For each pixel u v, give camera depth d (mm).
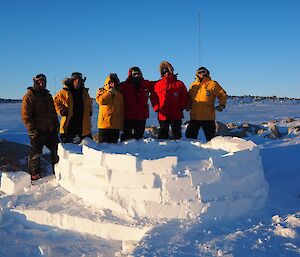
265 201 4777
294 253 3291
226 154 4867
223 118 23375
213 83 7484
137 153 5441
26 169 7684
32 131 6617
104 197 4492
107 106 7066
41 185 5633
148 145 5723
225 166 4469
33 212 4605
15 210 4738
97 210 4492
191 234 3736
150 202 4238
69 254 3861
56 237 4289
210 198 4215
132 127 7301
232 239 3576
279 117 23344
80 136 7234
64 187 5281
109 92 6949
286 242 3512
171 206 4164
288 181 5598
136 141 5727
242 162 4629
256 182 4723
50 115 6824
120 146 5617
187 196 4188
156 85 7516
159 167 4289
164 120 7449
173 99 7418
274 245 3449
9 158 7746
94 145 5695
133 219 4188
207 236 3699
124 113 7273
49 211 4543
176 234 3736
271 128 11203
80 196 4883
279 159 6824
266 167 6402
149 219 4176
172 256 3256
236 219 4227
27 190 5461
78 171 4973
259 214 4391
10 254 3926
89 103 7309
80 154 5074
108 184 4492
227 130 11594
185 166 4328
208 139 7551
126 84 7258
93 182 4688
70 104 7027
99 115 7195
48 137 6906
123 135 7359
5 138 13180
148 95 7410
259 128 12055
